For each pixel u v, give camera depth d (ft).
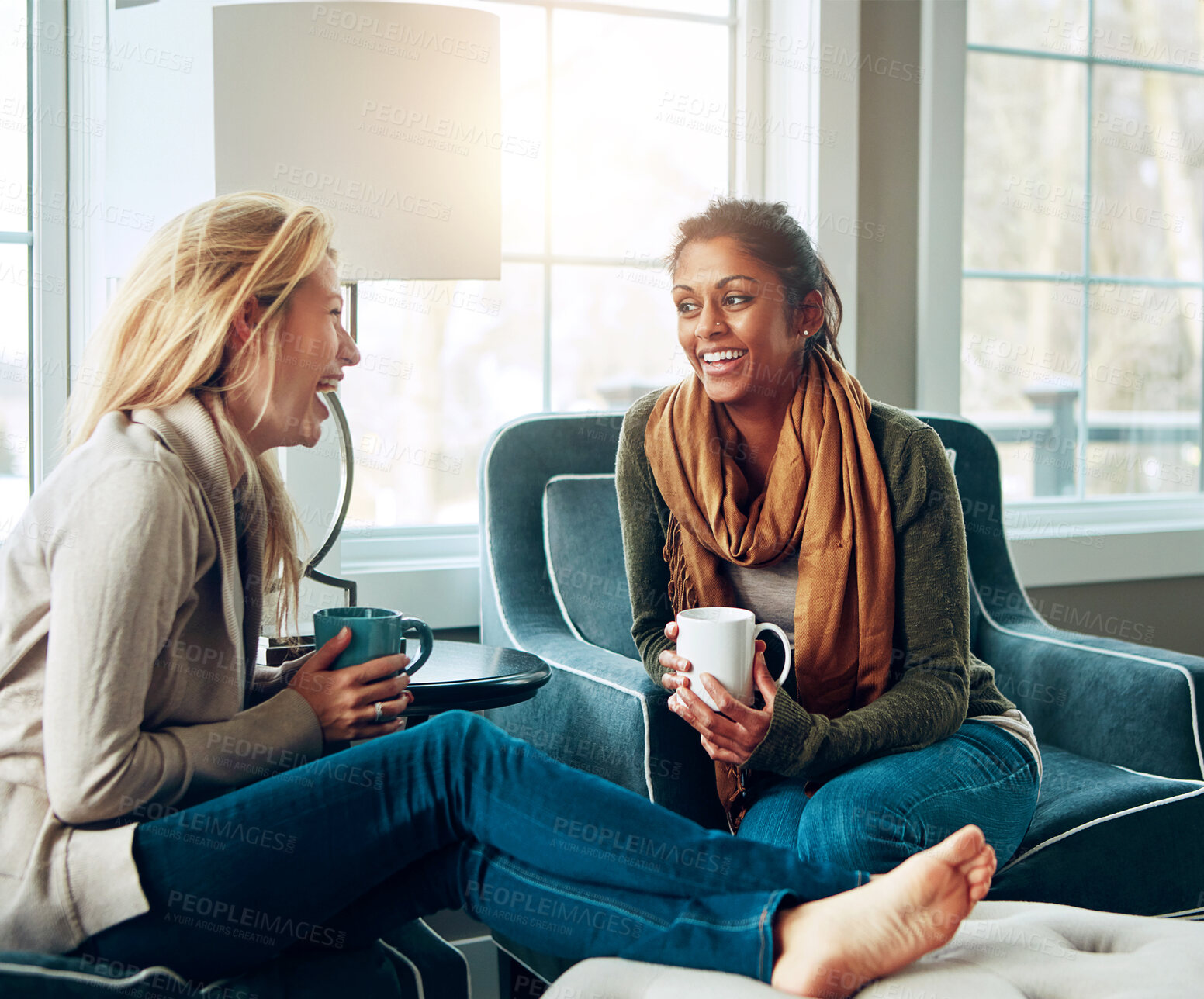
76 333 6.18
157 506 3.23
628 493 5.20
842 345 7.38
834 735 4.22
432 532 7.21
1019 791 4.38
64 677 3.12
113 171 5.02
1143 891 4.61
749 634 4.26
